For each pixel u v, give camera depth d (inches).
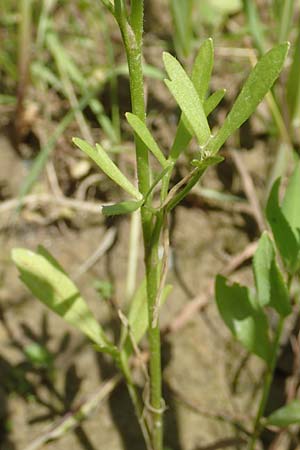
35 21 24.1
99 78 23.8
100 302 20.3
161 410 14.5
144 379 19.0
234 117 11.0
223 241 21.6
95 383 19.0
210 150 11.1
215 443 18.2
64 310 14.1
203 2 25.0
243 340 14.5
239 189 22.3
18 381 18.9
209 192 21.7
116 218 21.7
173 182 22.0
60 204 21.9
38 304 20.0
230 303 14.4
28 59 21.6
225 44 24.5
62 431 18.1
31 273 13.9
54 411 18.6
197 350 19.6
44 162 22.1
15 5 24.8
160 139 23.0
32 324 19.7
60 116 23.5
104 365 19.2
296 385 18.9
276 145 22.2
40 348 18.7
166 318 20.0
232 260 20.7
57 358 19.3
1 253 21.0
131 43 11.2
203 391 19.0
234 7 25.1
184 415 18.7
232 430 18.5
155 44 25.0
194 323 20.0
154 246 12.6
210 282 20.1
